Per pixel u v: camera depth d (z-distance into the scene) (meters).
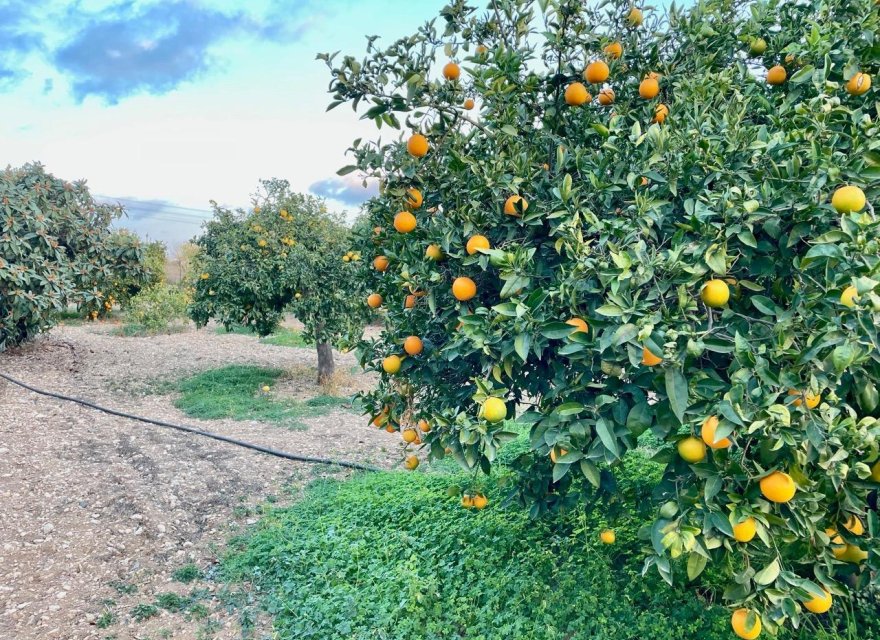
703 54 3.42
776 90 3.27
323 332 9.74
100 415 8.13
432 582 3.71
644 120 3.18
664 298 2.18
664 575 2.08
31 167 10.80
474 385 3.38
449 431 3.01
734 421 1.81
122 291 12.14
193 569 4.41
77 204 10.88
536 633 3.21
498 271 2.93
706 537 2.04
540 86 3.22
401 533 4.50
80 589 4.14
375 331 14.93
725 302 2.13
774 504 2.04
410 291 3.20
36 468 6.04
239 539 4.86
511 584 3.62
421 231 3.18
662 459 2.31
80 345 12.86
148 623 3.78
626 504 3.70
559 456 2.43
